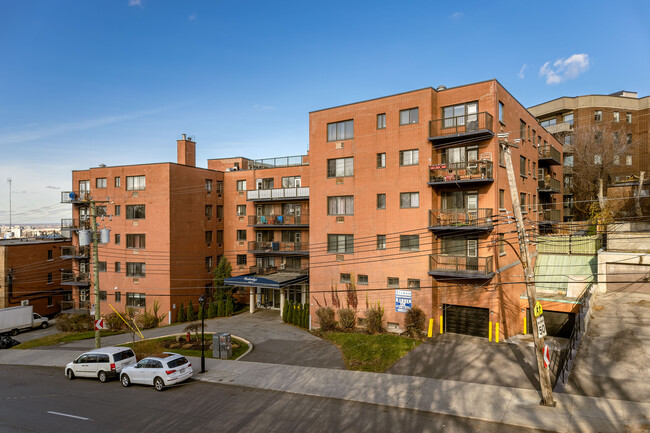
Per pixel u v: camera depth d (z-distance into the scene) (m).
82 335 33.88
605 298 23.73
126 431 13.94
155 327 34.81
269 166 42.81
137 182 37.59
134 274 37.38
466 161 24.39
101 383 20.70
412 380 17.67
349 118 28.44
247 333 29.19
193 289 38.22
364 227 27.53
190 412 15.56
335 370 19.91
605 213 36.62
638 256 24.31
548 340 23.17
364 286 27.52
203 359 21.11
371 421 13.99
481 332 23.83
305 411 15.16
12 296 42.25
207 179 40.31
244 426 14.01
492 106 23.31
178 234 36.72
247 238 40.56
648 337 17.62
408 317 24.80
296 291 34.59
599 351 17.00
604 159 47.56
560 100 56.22
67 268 47.88
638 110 54.84
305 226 35.97
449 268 24.36
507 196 25.28
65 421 15.05
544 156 35.22
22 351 29.56
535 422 13.05
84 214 41.06
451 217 23.95
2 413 16.20
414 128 25.58
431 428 13.23
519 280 26.80
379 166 27.19
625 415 12.75
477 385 16.56
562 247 30.58
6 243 43.97
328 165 29.55
